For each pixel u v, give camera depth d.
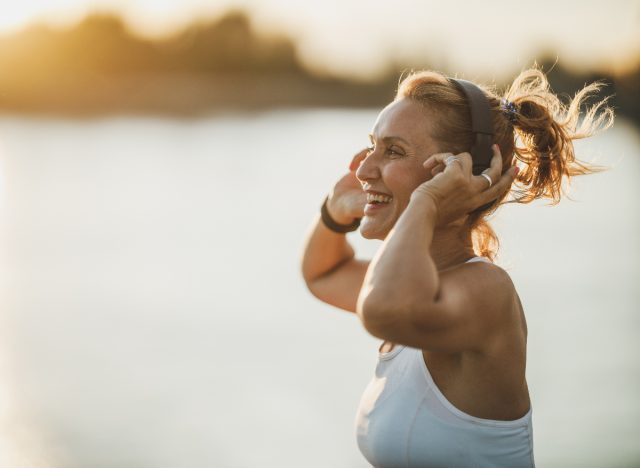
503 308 1.82
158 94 99.81
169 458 6.22
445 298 1.72
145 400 7.77
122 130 70.94
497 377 1.83
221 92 103.19
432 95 1.93
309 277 2.50
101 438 6.66
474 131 1.91
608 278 13.04
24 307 12.53
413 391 1.89
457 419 1.84
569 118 2.15
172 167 40.41
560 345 9.03
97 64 95.94
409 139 1.92
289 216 23.77
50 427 6.90
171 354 9.47
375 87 99.69
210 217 23.67
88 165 41.59
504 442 1.86
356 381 8.13
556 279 13.03
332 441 6.46
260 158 44.59
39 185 32.81
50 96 93.12
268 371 8.56
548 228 19.08
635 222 19.88
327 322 10.84
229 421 7.00
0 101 89.50
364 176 1.98
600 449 5.95
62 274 15.28
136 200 28.06
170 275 14.97
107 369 8.88
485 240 2.21
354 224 2.43
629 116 41.69
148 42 100.44
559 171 2.12
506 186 1.96
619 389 7.34
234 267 15.66
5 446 6.57
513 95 2.15
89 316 11.78
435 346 1.73
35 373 8.80
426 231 1.71
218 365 8.87
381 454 1.94
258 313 11.52
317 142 56.16
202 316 11.49
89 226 22.02
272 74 102.50
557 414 6.82
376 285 1.64
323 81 102.62
